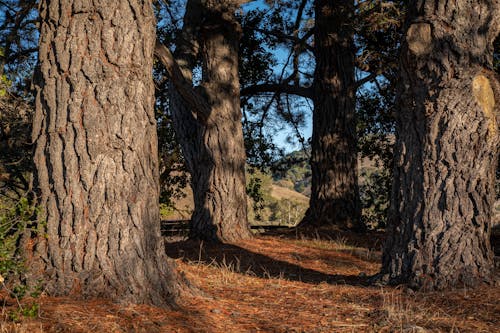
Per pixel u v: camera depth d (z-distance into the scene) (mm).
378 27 10203
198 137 9891
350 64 12133
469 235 5117
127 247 4023
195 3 10172
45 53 4129
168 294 4180
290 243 9523
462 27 5277
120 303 3832
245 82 15398
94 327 3332
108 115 4059
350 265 7605
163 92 14523
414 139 5422
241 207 9867
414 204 5324
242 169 9992
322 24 12102
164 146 15820
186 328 3646
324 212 11711
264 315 4273
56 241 3930
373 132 15180
